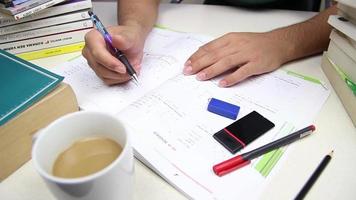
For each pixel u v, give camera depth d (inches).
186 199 14.0
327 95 20.0
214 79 21.5
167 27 29.3
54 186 9.9
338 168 15.1
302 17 31.1
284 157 15.7
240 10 32.8
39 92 16.5
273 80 21.6
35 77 17.9
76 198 10.3
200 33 28.2
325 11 27.1
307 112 18.6
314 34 24.5
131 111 18.4
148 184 14.8
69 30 25.1
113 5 34.3
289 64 23.7
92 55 20.9
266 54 22.5
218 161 15.2
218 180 14.4
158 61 23.5
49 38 25.0
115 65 19.8
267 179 14.5
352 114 17.8
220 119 17.9
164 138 16.5
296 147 16.3
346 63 19.2
